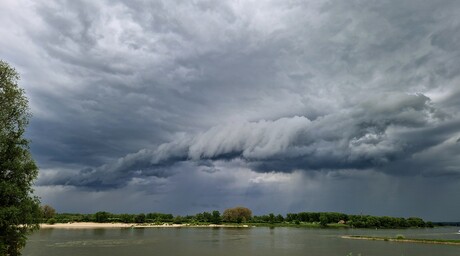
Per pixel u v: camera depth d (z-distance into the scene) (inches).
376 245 5895.7
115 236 7573.8
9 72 1969.7
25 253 4394.7
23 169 1919.3
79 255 4256.9
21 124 1973.4
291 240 6835.6
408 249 5280.5
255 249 5108.3
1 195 1800.0
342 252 4795.8
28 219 1887.3
